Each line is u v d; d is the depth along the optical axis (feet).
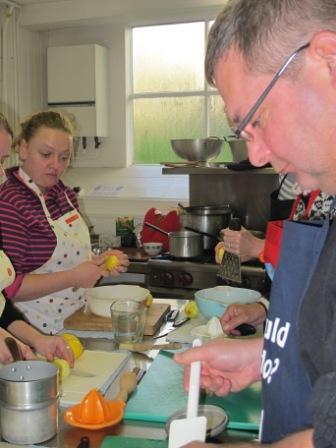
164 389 3.48
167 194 10.98
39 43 11.40
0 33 10.36
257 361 3.17
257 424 3.03
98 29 11.16
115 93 11.25
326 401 1.72
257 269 7.47
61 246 5.91
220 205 9.25
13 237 5.41
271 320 2.73
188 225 8.73
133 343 4.27
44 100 11.57
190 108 11.14
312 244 2.48
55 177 5.92
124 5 10.23
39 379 2.77
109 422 2.97
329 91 1.90
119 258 5.49
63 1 10.50
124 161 11.44
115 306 4.51
